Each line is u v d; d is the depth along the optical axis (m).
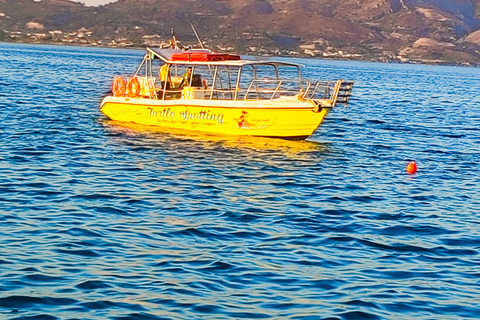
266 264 13.88
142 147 25.70
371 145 29.48
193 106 28.41
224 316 11.45
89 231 15.40
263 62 28.11
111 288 12.30
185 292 12.28
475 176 23.97
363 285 13.03
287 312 11.69
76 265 13.29
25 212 16.73
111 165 22.59
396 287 13.04
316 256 14.52
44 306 11.45
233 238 15.47
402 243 15.73
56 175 20.88
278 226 16.59
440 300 12.56
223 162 23.73
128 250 14.27
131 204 17.94
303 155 25.80
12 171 21.12
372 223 17.25
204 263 13.73
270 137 27.66
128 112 30.25
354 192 20.52
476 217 18.39
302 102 26.92
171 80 29.69
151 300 11.89
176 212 17.39
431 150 29.12
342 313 11.73
